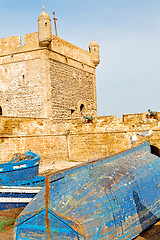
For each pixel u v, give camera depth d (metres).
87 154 25.02
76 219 7.11
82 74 32.19
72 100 29.52
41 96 25.47
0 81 27.72
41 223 7.50
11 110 27.03
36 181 14.22
